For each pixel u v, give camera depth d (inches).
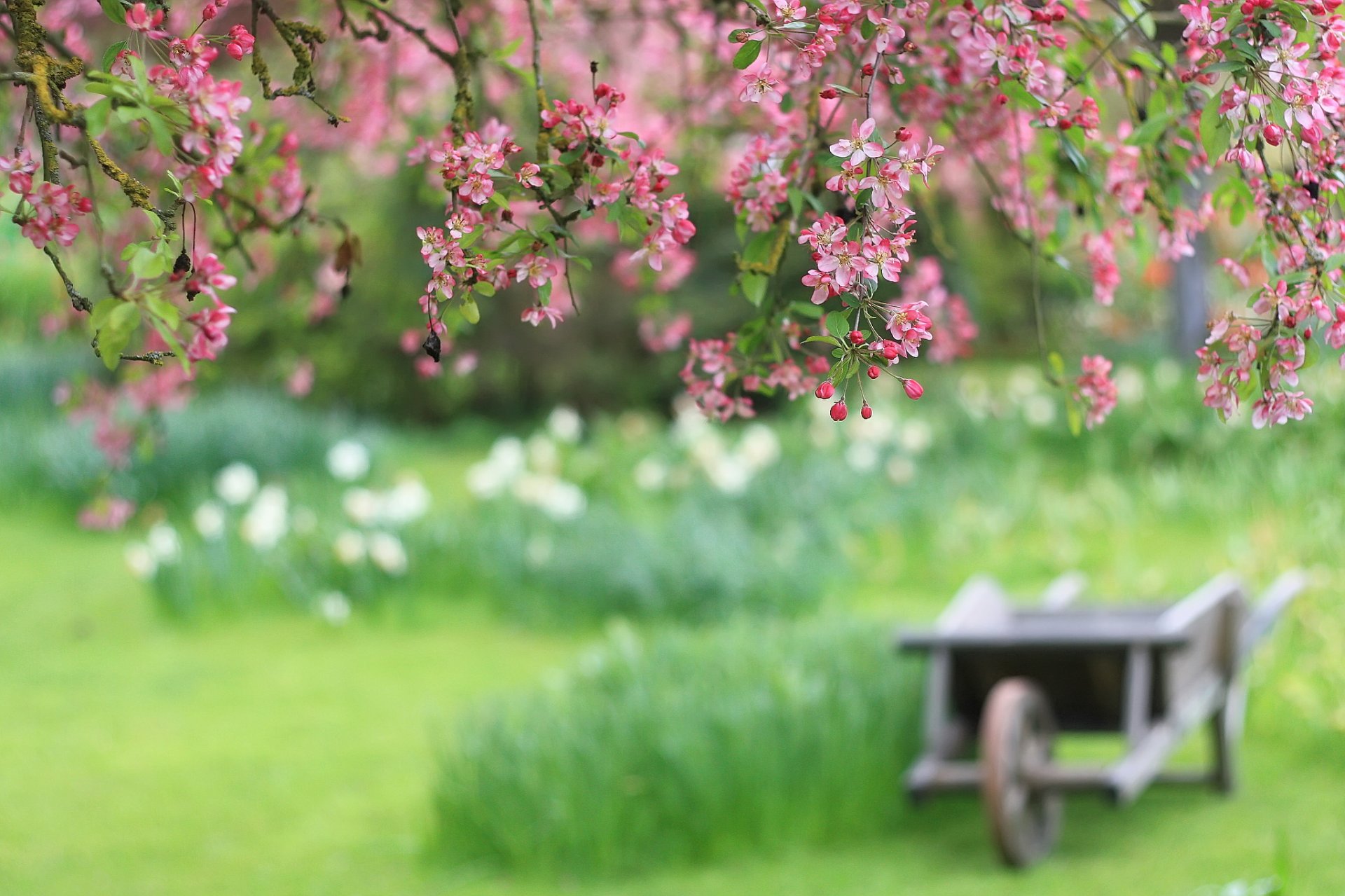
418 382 688.4
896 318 87.7
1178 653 207.2
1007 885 194.9
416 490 400.5
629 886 199.5
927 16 109.0
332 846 218.2
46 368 615.2
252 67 108.0
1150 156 131.6
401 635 354.6
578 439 679.7
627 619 359.6
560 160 100.1
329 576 377.7
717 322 649.0
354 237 149.9
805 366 116.6
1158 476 467.2
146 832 224.8
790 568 367.9
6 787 245.3
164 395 219.8
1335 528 349.4
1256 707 267.1
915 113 136.9
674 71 239.8
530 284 99.2
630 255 102.4
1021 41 102.7
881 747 224.8
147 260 81.8
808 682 228.8
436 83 213.5
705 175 191.9
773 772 211.8
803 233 88.4
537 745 215.3
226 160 85.7
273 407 560.7
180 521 454.9
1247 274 120.2
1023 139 143.9
